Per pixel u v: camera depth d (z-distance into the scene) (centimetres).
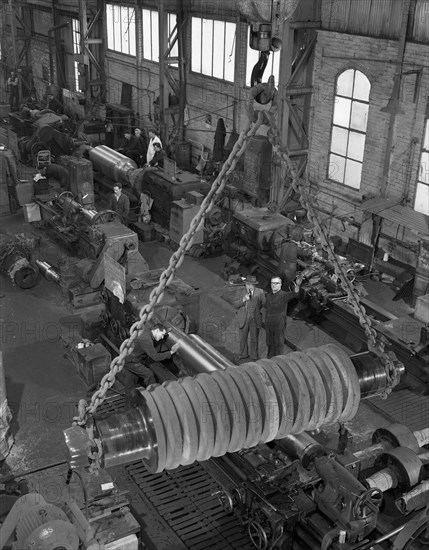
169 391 296
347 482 707
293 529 741
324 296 1275
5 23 3128
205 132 2197
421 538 724
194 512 844
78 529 633
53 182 2069
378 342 340
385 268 1498
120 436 287
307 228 1589
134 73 2509
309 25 1598
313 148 1730
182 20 2172
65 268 1459
